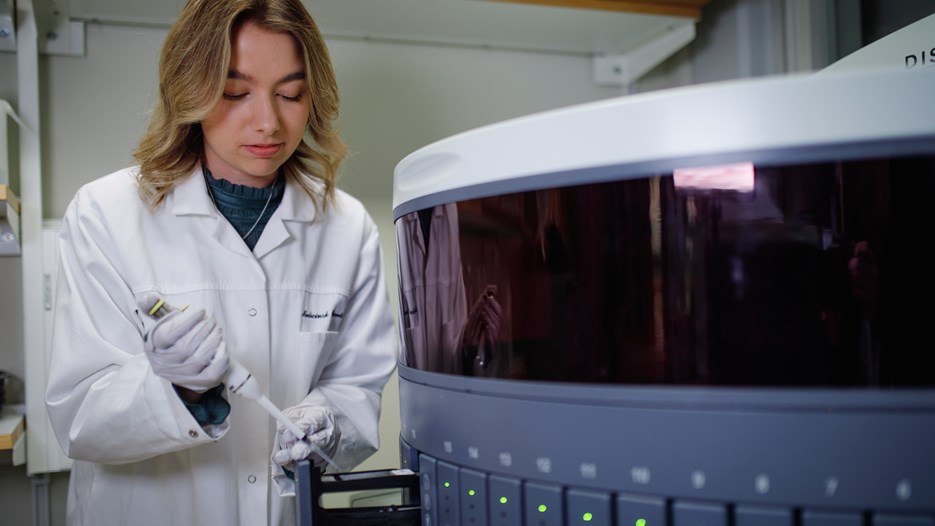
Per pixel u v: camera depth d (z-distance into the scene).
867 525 0.42
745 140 0.43
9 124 1.43
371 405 1.08
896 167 0.42
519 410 0.51
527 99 1.83
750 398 0.43
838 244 0.43
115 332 0.95
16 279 1.46
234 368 0.74
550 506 0.50
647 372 0.46
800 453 0.42
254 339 0.99
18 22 1.40
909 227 0.42
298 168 1.10
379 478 0.64
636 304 0.47
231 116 0.91
